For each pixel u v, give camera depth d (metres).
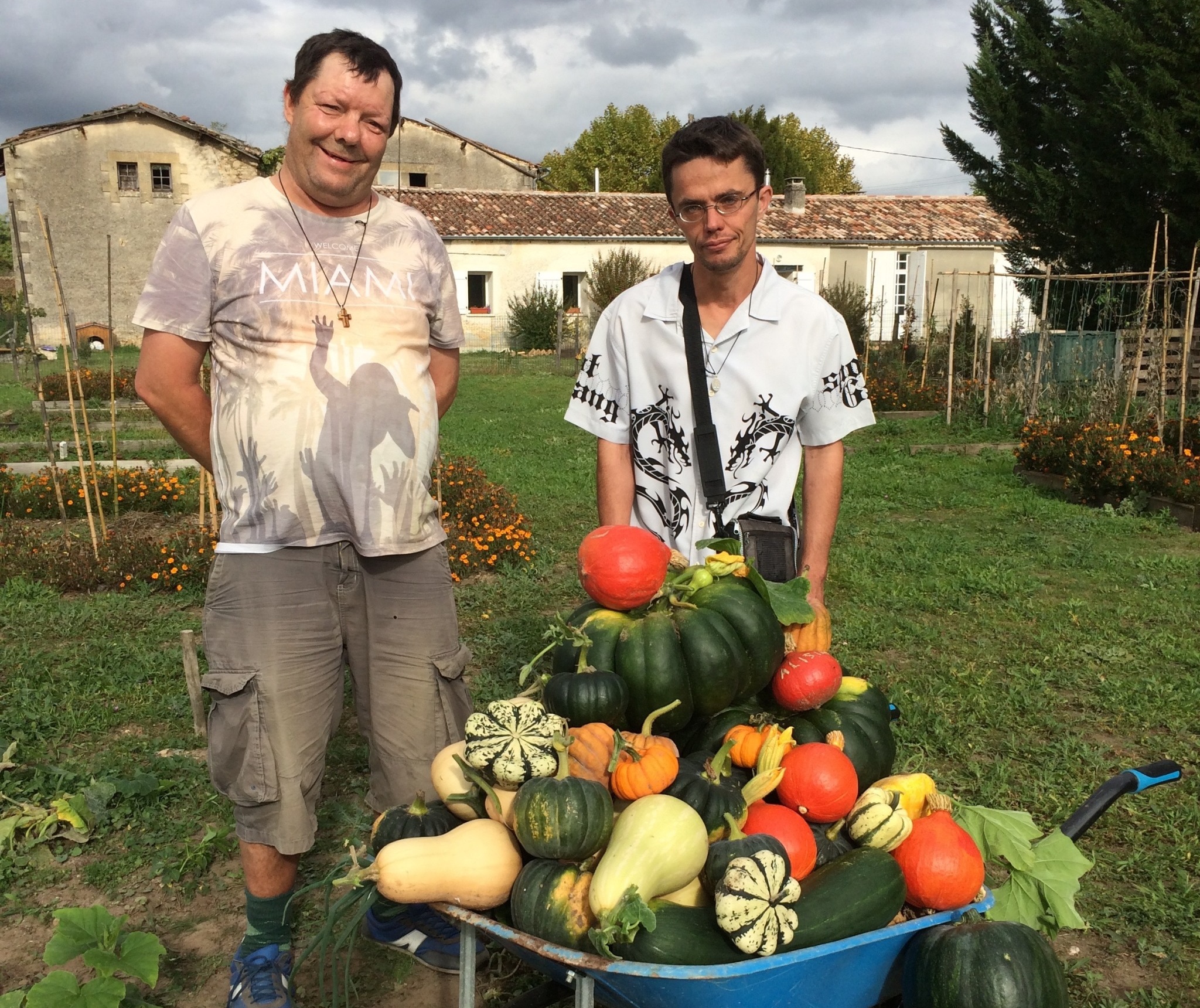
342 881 1.98
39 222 34.50
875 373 21.03
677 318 2.99
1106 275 16.25
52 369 26.70
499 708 2.06
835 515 3.10
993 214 37.12
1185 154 17.03
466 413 19.31
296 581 2.69
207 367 12.12
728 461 3.00
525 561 8.27
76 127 34.22
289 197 2.64
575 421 3.21
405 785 2.90
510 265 33.97
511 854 1.99
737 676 2.29
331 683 2.81
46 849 3.89
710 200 2.73
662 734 2.32
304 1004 3.06
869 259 34.12
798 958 1.79
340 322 2.63
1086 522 10.05
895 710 2.62
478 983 3.15
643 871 1.80
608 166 61.09
